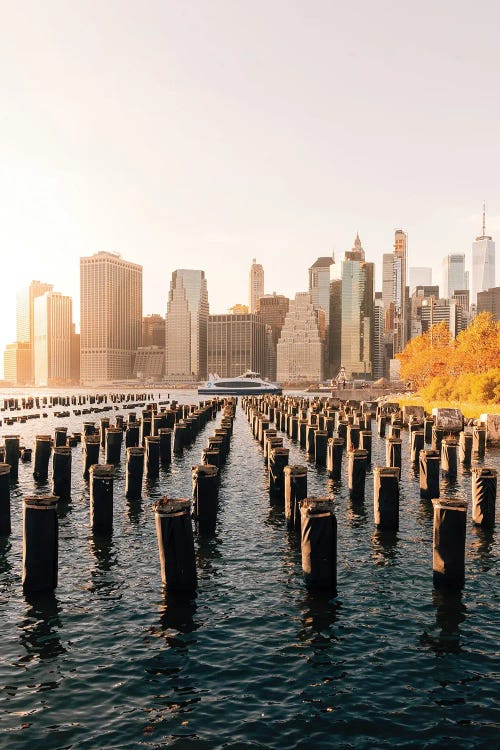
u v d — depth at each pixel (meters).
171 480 35.59
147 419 58.88
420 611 15.98
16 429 72.62
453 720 11.12
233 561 20.16
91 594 17.11
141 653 13.70
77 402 158.62
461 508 17.25
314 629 14.91
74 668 13.04
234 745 10.39
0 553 20.77
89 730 10.84
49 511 17.17
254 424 65.25
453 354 106.00
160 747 10.34
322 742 10.46
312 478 36.06
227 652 13.75
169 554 16.98
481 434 44.19
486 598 16.84
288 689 12.20
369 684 12.38
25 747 10.33
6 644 14.12
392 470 23.83
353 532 23.69
